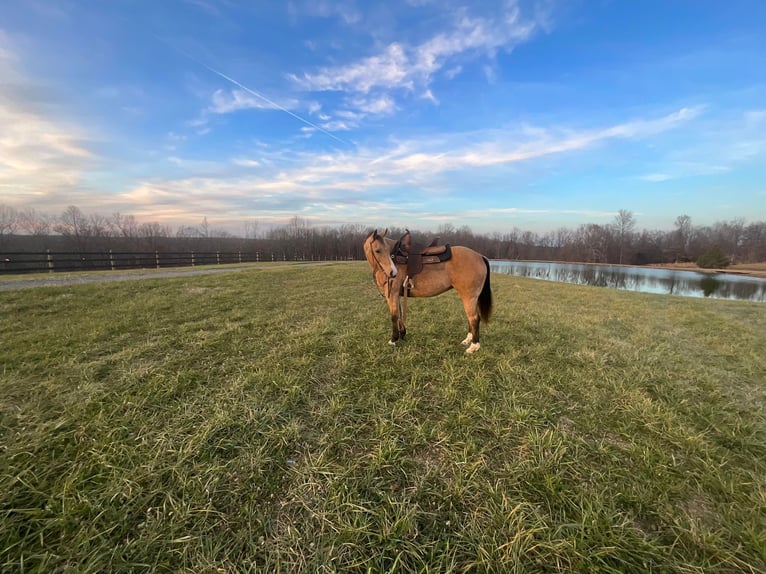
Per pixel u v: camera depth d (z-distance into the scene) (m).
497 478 2.01
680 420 2.72
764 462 2.20
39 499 1.74
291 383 3.23
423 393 3.14
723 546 1.57
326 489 1.88
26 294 7.41
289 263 30.14
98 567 1.41
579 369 3.81
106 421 2.46
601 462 2.17
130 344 4.34
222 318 5.91
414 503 1.80
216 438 2.31
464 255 4.25
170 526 1.59
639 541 1.56
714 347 4.96
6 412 2.57
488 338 4.97
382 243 4.23
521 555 1.51
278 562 1.46
